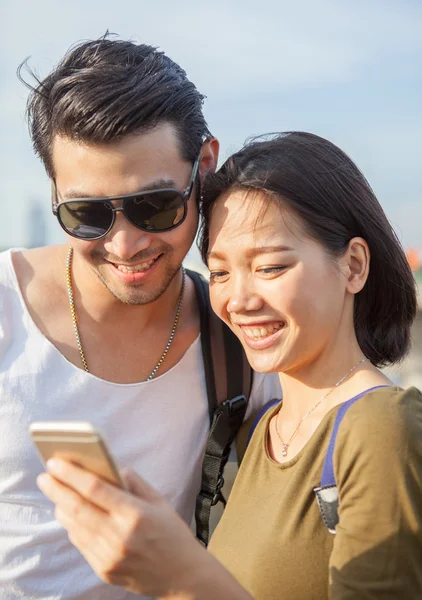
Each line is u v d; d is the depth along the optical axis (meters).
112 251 1.92
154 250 1.94
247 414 2.22
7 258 2.24
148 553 1.26
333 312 1.74
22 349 2.12
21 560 2.07
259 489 1.77
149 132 1.86
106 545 1.27
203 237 1.97
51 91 1.92
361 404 1.57
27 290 2.20
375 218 1.82
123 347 2.17
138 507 1.25
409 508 1.45
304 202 1.71
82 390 2.11
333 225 1.74
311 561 1.57
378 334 1.88
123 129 1.83
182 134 1.94
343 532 1.48
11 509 2.08
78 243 1.96
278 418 1.91
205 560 1.32
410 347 1.95
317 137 1.85
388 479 1.46
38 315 2.17
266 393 2.23
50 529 2.06
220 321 2.25
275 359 1.75
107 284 2.02
